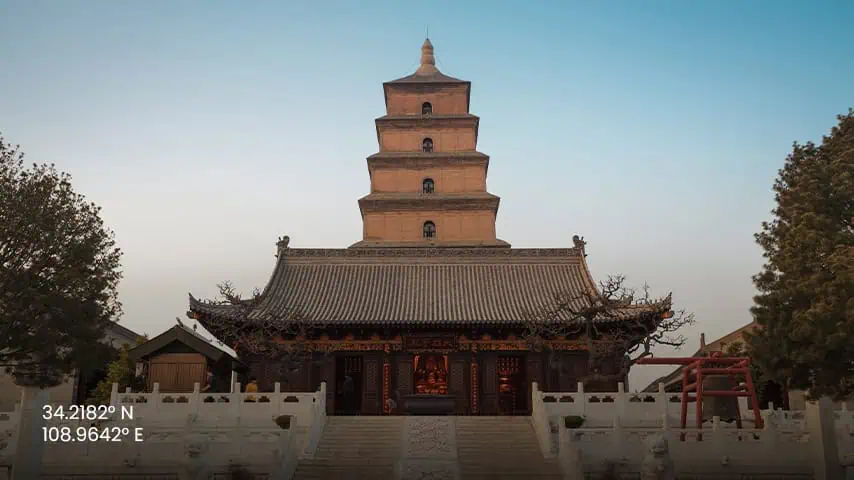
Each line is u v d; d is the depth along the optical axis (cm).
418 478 3266
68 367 3020
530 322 5159
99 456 3130
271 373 5309
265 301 5538
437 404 4112
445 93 7538
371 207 6956
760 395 5138
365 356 5419
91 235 3144
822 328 2827
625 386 5178
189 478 2848
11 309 2877
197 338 4844
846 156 3094
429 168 7162
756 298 3209
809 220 3008
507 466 3409
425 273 5991
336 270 6025
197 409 4125
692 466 3153
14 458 3055
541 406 3919
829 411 3167
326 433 3941
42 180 3102
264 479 3116
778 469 3155
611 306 4806
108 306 3195
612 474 3109
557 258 6094
